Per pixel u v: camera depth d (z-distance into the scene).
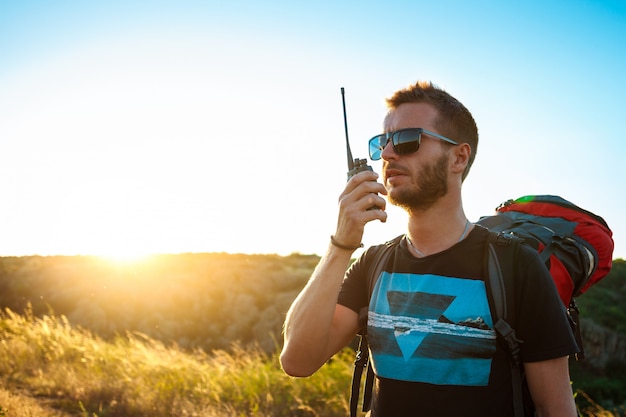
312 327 1.64
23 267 44.97
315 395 6.39
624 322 24.25
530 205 2.18
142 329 37.56
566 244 1.90
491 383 1.52
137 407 6.04
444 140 1.66
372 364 1.74
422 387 1.55
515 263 1.56
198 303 40.66
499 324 1.51
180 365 7.57
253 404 6.23
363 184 1.62
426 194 1.65
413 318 1.60
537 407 1.54
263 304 40.75
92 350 8.57
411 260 1.69
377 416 1.63
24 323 9.93
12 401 5.61
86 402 6.26
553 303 1.51
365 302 1.86
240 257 53.28
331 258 1.65
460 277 1.59
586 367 20.62
